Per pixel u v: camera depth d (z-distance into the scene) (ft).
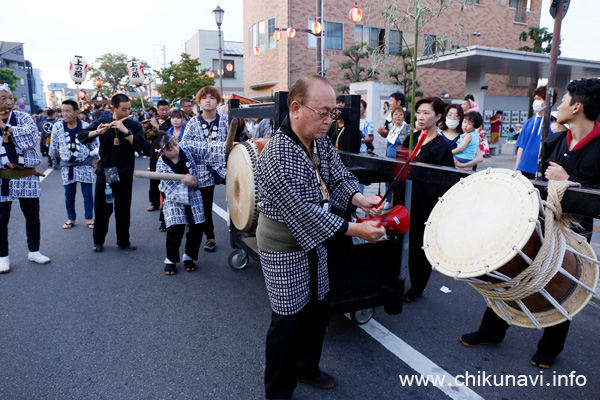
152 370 8.55
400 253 9.19
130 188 15.85
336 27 65.00
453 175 6.59
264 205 6.56
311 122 6.00
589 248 5.73
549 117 12.46
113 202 16.20
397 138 17.84
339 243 6.14
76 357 9.02
